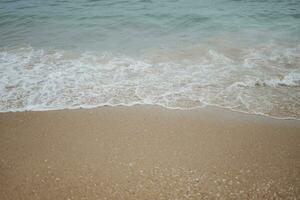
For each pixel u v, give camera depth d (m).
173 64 6.16
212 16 9.85
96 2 12.26
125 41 7.75
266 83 5.26
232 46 7.11
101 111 4.48
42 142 3.68
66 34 8.38
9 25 9.28
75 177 3.06
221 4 11.66
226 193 2.85
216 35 8.00
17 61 6.31
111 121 4.20
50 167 3.21
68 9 11.20
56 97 4.88
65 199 2.78
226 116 4.32
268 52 6.66
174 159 3.35
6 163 3.28
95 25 9.20
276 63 6.06
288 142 3.68
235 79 5.45
